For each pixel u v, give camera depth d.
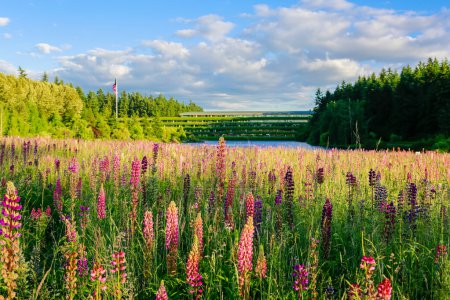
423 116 68.06
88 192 7.47
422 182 7.17
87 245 4.86
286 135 102.75
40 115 35.44
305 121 128.50
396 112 70.81
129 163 10.45
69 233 4.36
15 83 61.44
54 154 13.27
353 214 5.80
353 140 49.69
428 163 11.37
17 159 10.96
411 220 5.21
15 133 28.17
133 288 3.69
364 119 61.81
